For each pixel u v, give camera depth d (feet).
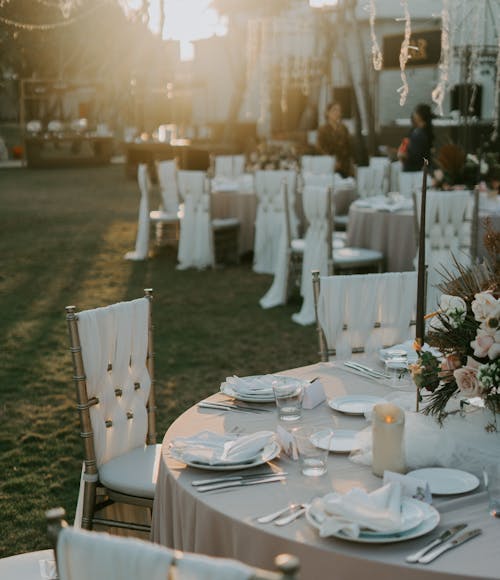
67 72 65.77
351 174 32.63
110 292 24.77
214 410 8.27
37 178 64.85
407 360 9.06
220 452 6.98
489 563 5.20
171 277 26.99
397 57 37.40
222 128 64.69
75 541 4.45
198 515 6.17
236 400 8.55
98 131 80.79
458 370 6.55
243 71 55.01
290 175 26.45
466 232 19.08
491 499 5.93
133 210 44.50
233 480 6.54
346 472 6.67
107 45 53.98
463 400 6.97
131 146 62.54
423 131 28.14
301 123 59.62
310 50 52.44
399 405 7.69
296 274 23.89
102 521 8.87
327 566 5.36
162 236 31.65
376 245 21.95
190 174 27.73
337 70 53.42
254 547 5.69
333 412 8.13
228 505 6.09
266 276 27.12
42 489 11.94
